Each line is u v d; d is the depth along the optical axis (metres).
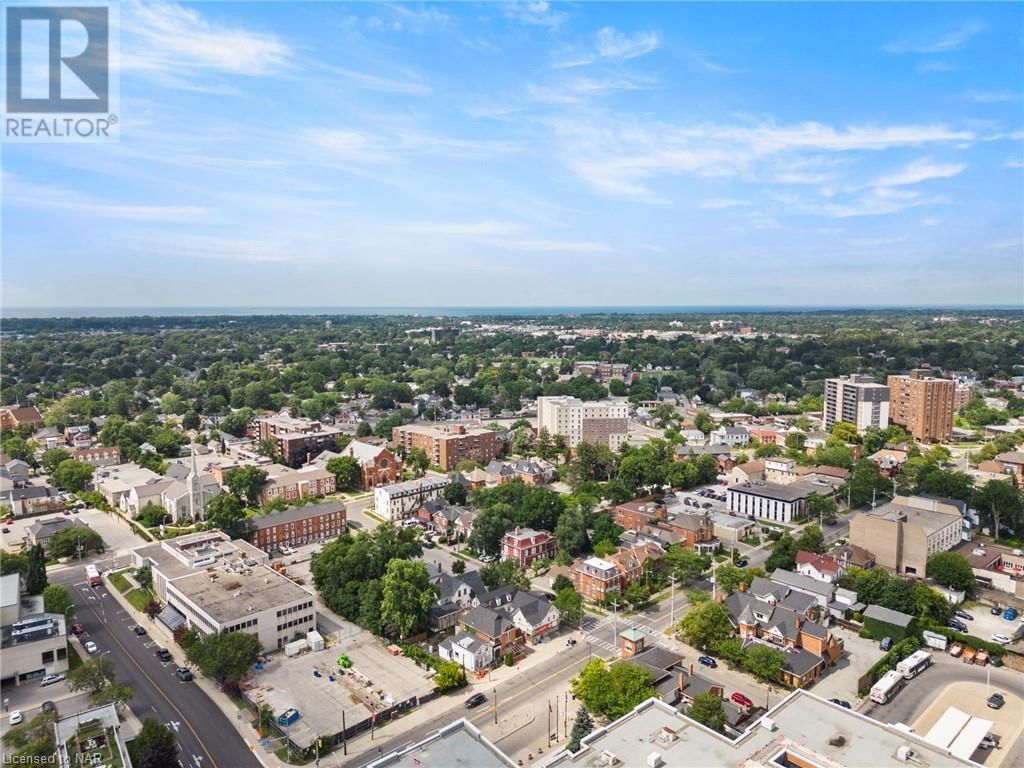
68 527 197.25
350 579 160.88
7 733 104.06
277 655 139.62
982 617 156.50
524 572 177.88
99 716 106.12
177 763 98.00
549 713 118.06
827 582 160.38
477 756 84.88
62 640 132.75
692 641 141.38
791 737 89.69
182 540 185.75
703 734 90.94
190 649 128.12
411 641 145.25
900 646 136.88
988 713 118.56
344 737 111.44
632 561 172.62
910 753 85.19
